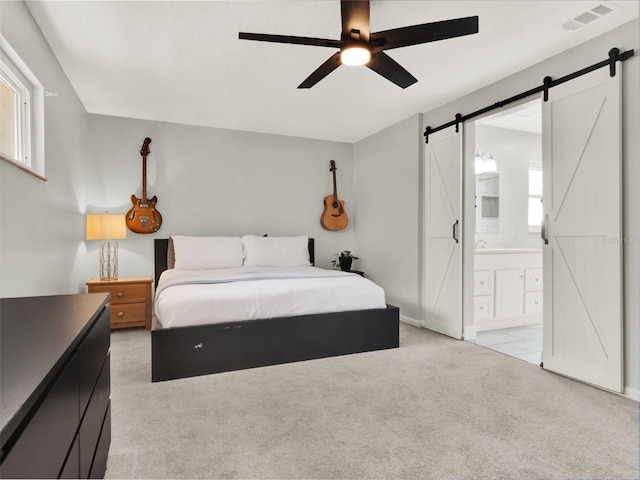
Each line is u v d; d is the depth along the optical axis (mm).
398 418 2066
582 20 2377
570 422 2025
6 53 2088
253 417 2070
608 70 2451
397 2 2191
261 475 1567
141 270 4422
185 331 2662
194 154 4691
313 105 3955
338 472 1588
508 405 2230
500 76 3221
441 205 3898
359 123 4590
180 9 2287
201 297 2783
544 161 2875
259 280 3266
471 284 3727
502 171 4965
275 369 2828
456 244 3703
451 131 3760
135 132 4426
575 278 2650
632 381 2350
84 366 1022
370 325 3260
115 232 3854
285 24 2451
